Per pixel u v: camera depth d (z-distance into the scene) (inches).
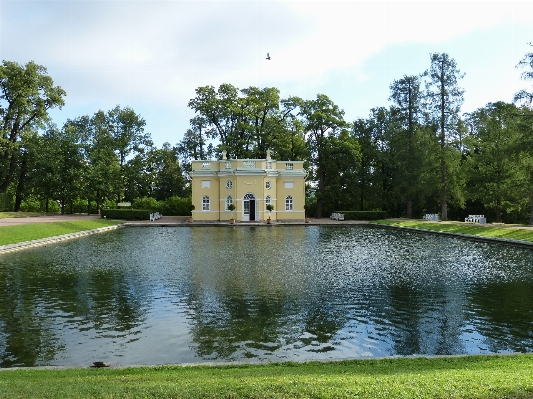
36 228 1170.6
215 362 294.7
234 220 1672.0
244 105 2059.5
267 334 374.6
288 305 461.4
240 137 2085.4
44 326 394.0
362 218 1918.1
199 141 2370.8
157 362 314.7
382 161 1999.3
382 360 291.4
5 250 868.6
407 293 514.9
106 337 366.3
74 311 438.9
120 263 717.3
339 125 1964.8
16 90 1644.9
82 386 223.0
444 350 341.7
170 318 416.8
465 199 1637.6
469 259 772.0
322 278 597.3
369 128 2108.8
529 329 390.0
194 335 371.2
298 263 719.7
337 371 261.9
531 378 216.7
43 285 552.4
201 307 452.4
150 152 2167.8
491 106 1814.7
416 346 350.0
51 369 280.1
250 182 1776.6
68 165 1909.4
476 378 220.4
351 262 733.3
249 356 326.6
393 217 2114.9
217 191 1828.2
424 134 1670.8
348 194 2069.4
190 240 1085.1
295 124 1991.9
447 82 1603.1
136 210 1809.8
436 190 1763.0
